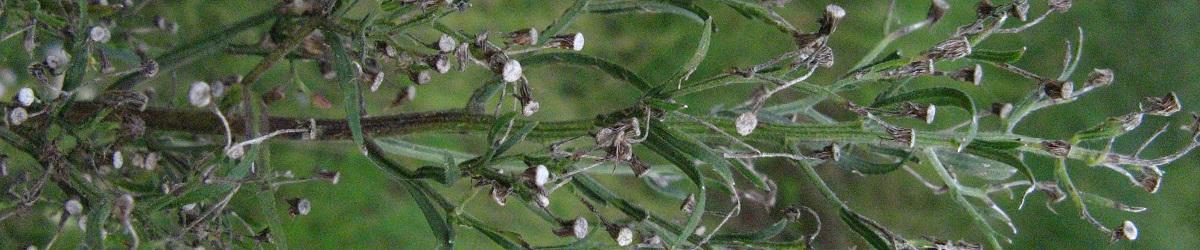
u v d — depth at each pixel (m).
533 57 0.28
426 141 0.53
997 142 0.24
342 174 0.54
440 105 0.55
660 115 0.25
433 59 0.26
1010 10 0.26
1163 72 0.70
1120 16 0.69
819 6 0.65
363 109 0.29
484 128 0.27
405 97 0.32
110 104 0.27
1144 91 0.69
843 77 0.26
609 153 0.24
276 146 0.51
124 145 0.30
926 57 0.25
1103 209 0.69
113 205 0.24
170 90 0.44
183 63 0.30
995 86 0.64
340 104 0.52
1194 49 0.70
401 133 0.28
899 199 0.67
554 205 0.58
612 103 0.61
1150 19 0.70
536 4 0.59
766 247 0.26
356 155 0.54
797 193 0.65
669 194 0.33
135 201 0.26
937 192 0.30
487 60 0.26
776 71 0.25
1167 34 0.70
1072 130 0.67
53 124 0.28
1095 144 0.40
